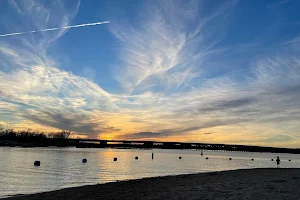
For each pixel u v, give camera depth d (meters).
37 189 28.67
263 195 13.69
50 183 34.00
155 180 22.48
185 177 23.58
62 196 16.98
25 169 51.62
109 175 46.19
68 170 53.38
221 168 69.31
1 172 45.00
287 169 30.12
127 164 76.75
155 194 15.24
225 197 13.41
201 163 93.31
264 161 127.94
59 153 130.25
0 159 74.00
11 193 25.52
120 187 19.45
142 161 94.31
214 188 16.23
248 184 17.44
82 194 17.33
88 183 34.31
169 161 99.12
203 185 17.64
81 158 97.25
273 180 19.19
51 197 16.88
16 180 36.22
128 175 46.72
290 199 12.73
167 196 14.36
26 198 17.16
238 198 13.08
